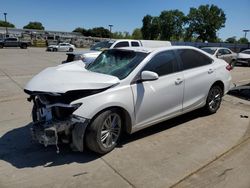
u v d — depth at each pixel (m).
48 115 3.89
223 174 3.70
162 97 4.76
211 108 6.11
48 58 24.28
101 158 4.07
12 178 3.54
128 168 3.81
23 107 6.77
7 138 4.79
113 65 4.77
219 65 6.19
